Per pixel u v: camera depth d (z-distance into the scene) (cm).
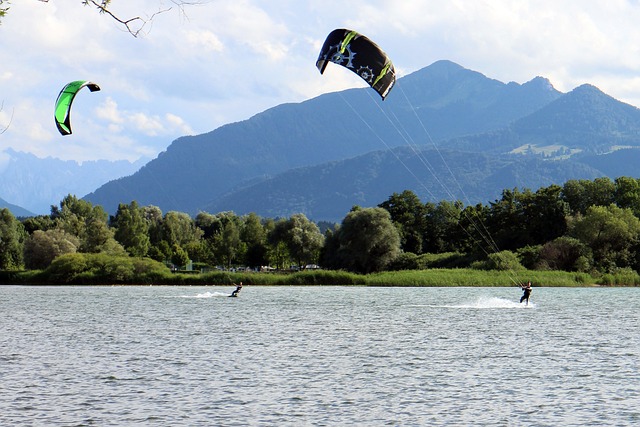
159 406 3086
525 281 12938
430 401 3198
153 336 5500
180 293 11325
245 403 3145
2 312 7762
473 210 19100
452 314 7519
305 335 5566
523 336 5506
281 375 3791
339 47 3650
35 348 4819
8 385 3506
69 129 2961
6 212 19538
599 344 5028
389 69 3647
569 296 10819
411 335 5572
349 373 3856
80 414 2948
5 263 19088
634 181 18188
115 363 4169
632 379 3691
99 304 8962
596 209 14525
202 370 3934
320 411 3016
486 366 4084
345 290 12481
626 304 9081
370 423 2839
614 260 14412
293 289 12812
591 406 3108
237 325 6338
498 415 2956
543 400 3222
